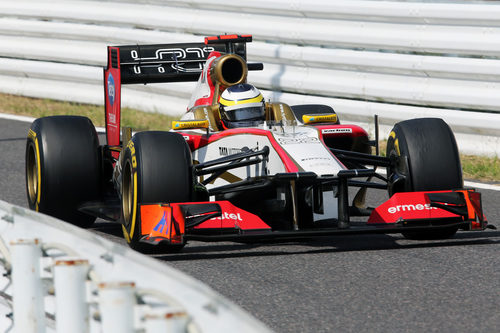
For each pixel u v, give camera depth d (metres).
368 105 36.62
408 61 34.84
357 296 16.16
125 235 20.81
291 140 20.70
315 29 37.97
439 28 33.75
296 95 39.19
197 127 21.72
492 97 32.53
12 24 49.88
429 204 20.02
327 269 18.25
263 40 40.38
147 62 27.14
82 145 23.61
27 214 11.79
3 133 42.00
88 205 23.77
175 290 8.61
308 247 20.69
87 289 9.98
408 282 17.09
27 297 10.95
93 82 47.25
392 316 14.91
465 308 15.29
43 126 23.73
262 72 40.62
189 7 43.22
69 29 47.47
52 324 12.09
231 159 20.59
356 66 36.75
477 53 32.69
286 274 17.91
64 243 10.78
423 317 14.82
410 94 35.06
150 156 19.66
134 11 45.31
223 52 27.23
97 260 10.07
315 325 14.48
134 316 9.16
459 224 19.86
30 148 24.47
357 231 18.97
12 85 51.53
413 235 21.36
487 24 32.25
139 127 42.78
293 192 19.25
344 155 21.53
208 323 8.09
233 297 16.27
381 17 35.34
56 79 49.09
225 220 19.33
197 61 27.66
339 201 19.31
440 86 34.25
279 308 15.49
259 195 21.83
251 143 21.48
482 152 33.34
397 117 35.62
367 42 36.03
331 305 15.62
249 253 20.06
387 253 19.70
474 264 18.45
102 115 45.44
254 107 22.86
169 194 19.47
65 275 9.84
